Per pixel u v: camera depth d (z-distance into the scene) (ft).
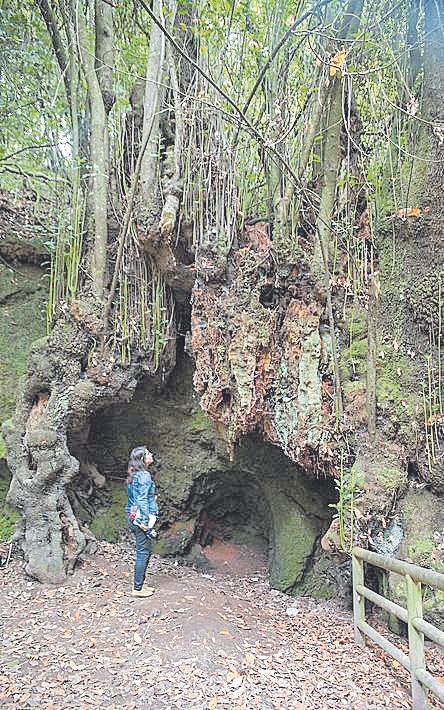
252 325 17.67
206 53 18.01
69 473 18.99
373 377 16.46
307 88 17.03
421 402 16.31
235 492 23.81
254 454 21.54
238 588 20.42
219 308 18.61
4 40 21.22
